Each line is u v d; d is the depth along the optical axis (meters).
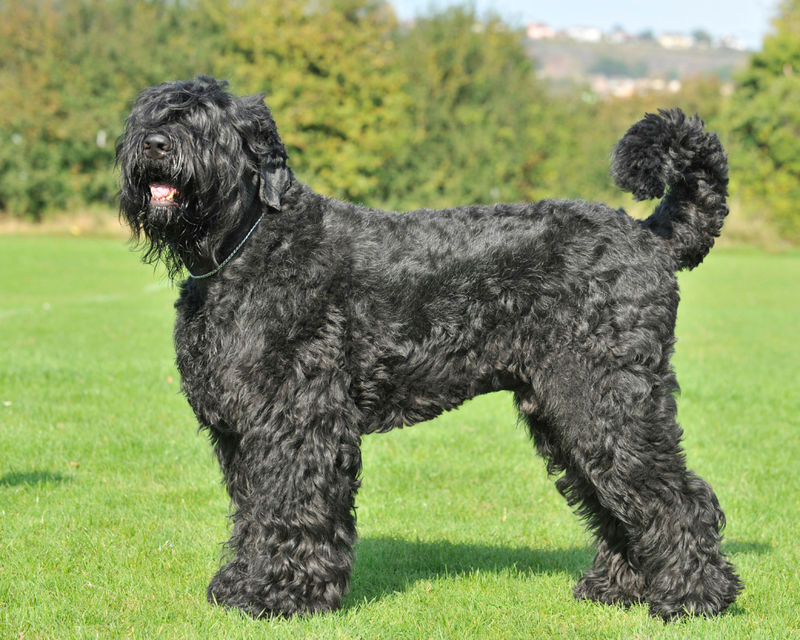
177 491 5.62
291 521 3.55
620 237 3.73
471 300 3.63
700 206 3.83
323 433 3.54
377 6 35.91
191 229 3.58
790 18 41.00
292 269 3.57
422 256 3.63
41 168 34.97
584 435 3.65
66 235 33.47
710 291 21.33
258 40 33.97
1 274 20.12
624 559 4.07
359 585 4.25
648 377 3.63
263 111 3.74
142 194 3.58
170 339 11.85
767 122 38.53
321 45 33.94
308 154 34.34
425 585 4.24
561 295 3.63
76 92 34.94
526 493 5.87
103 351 10.72
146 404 7.99
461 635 3.62
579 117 41.66
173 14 36.88
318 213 3.73
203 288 3.66
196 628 3.60
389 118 35.22
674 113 3.78
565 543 4.99
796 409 8.45
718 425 7.76
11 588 4.00
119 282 19.38
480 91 38.62
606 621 3.80
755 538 4.96
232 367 3.53
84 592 3.98
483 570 4.50
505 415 8.28
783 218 37.91
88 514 5.08
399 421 3.82
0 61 36.16
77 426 7.11
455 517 5.39
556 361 3.66
